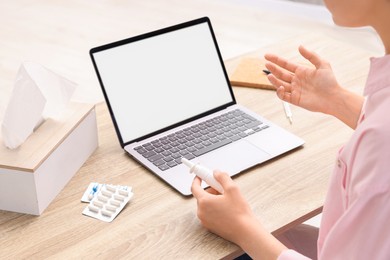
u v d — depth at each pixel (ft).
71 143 4.23
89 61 13.01
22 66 4.01
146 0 16.67
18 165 3.77
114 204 4.00
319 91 4.50
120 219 3.91
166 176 4.29
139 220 3.90
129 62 4.78
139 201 4.08
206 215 3.75
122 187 4.15
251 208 4.02
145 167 4.44
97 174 4.35
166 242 3.72
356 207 2.90
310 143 4.81
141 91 4.80
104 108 5.31
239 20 15.58
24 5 16.10
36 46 13.69
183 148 4.62
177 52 5.05
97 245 3.68
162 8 16.15
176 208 4.02
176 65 5.02
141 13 15.78
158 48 4.95
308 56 4.53
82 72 12.49
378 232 2.87
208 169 3.97
